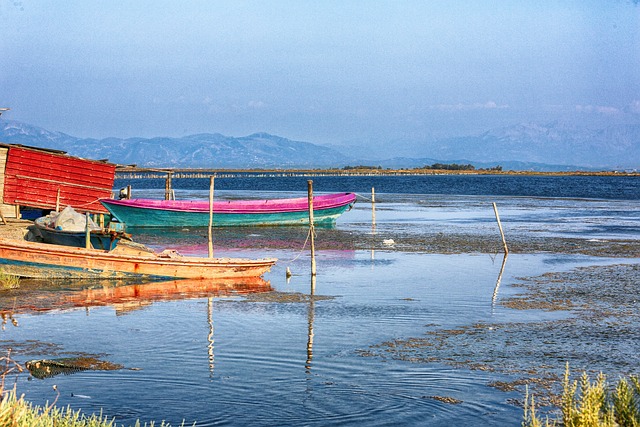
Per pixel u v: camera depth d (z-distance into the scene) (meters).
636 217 52.62
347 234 39.91
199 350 14.92
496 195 90.88
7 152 31.50
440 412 11.32
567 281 23.88
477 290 22.17
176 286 22.81
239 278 24.28
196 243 35.62
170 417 11.06
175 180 154.38
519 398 11.98
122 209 40.12
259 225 44.09
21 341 15.55
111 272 23.34
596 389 8.29
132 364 13.84
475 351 14.91
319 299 20.72
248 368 13.63
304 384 12.70
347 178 186.00
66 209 25.62
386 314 18.59
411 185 131.00
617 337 16.11
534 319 18.00
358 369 13.61
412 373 13.37
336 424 10.84
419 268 26.98
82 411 11.23
